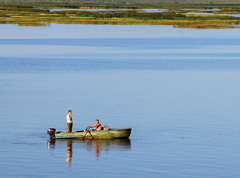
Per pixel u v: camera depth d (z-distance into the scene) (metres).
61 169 83.50
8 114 125.56
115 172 82.06
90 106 136.75
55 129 105.62
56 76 197.75
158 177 79.56
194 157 90.12
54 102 142.12
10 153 92.06
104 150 95.56
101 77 196.25
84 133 104.94
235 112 130.25
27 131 109.06
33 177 79.25
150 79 192.38
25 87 169.00
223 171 82.44
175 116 124.56
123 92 160.62
